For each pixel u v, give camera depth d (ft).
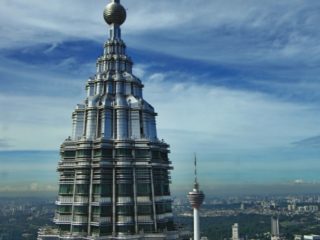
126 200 399.85
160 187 424.87
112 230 395.14
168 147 456.86
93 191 404.36
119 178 404.57
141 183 410.52
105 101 426.51
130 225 397.19
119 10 474.49
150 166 414.21
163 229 414.21
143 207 405.59
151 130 444.96
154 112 453.58
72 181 417.49
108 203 398.42
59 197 422.82
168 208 441.68
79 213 401.70
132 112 431.84
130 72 472.44
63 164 425.69
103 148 405.80
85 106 437.17
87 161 410.31
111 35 480.23
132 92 451.53
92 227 396.57
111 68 461.37
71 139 432.25
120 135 418.10
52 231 414.82
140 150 418.10
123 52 474.49
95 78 452.35
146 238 393.29
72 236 393.50
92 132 423.64
